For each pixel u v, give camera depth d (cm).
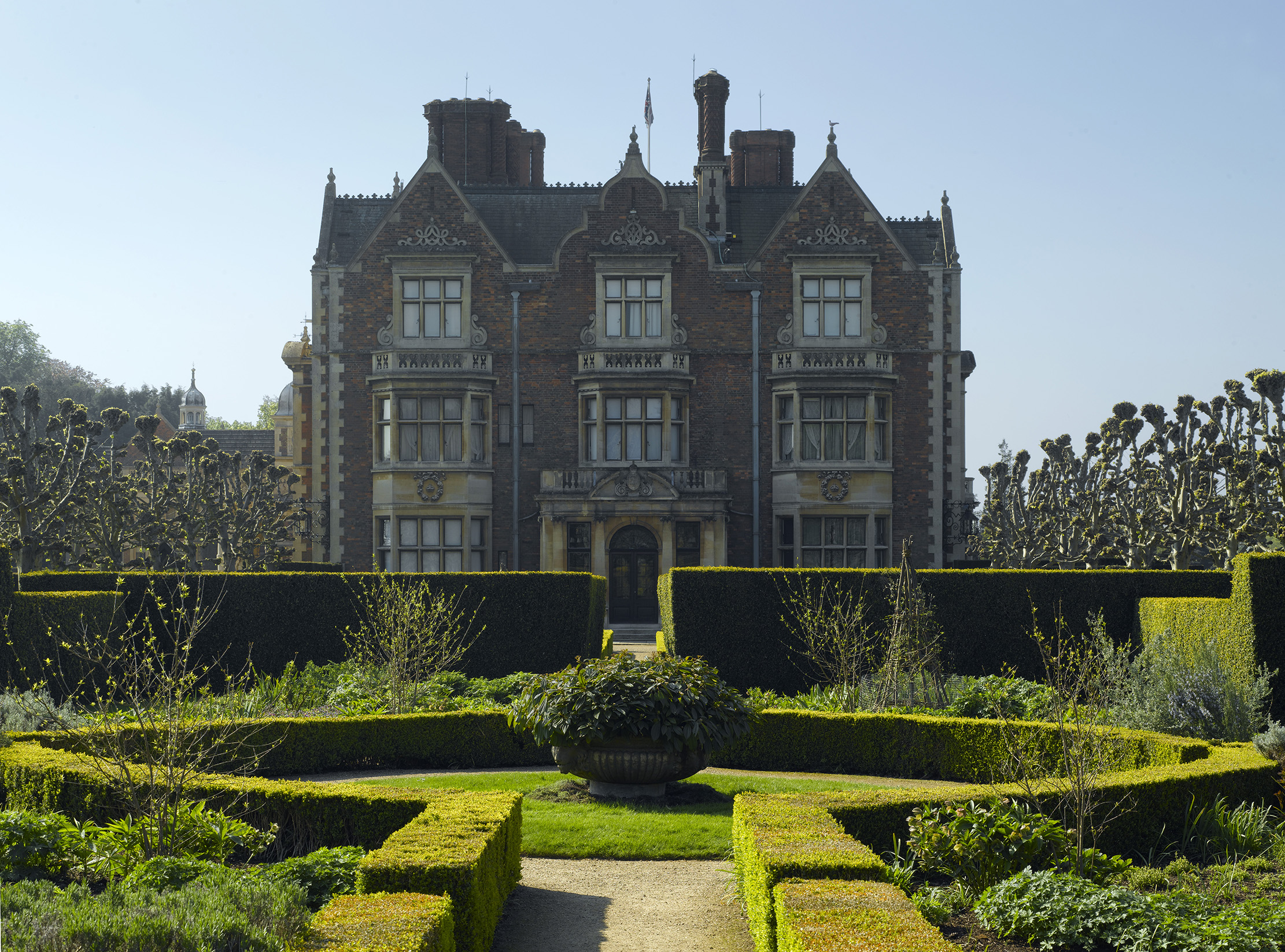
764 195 3875
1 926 687
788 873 777
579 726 1303
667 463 3500
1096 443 4047
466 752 1645
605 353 3494
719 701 1351
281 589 2386
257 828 1077
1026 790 1022
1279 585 1684
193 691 2145
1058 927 777
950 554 3528
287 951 643
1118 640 2245
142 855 918
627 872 1072
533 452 3544
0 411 3116
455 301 3544
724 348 3541
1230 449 3434
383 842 945
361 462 3531
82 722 1491
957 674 2234
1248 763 1214
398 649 1933
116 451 4109
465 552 3462
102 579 2362
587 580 2416
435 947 671
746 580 2236
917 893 870
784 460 3522
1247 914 779
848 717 1602
